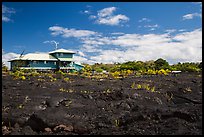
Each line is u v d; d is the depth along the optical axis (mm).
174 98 11500
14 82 15969
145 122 7344
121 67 33531
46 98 10367
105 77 22859
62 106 9297
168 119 7387
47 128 7254
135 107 8922
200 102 10523
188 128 6684
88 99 10680
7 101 9750
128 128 7012
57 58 47250
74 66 49500
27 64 42188
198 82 16781
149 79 19281
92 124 7391
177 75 23234
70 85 15398
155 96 11148
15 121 7664
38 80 18203
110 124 7484
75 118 7723
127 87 14320
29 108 8898
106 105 9461
